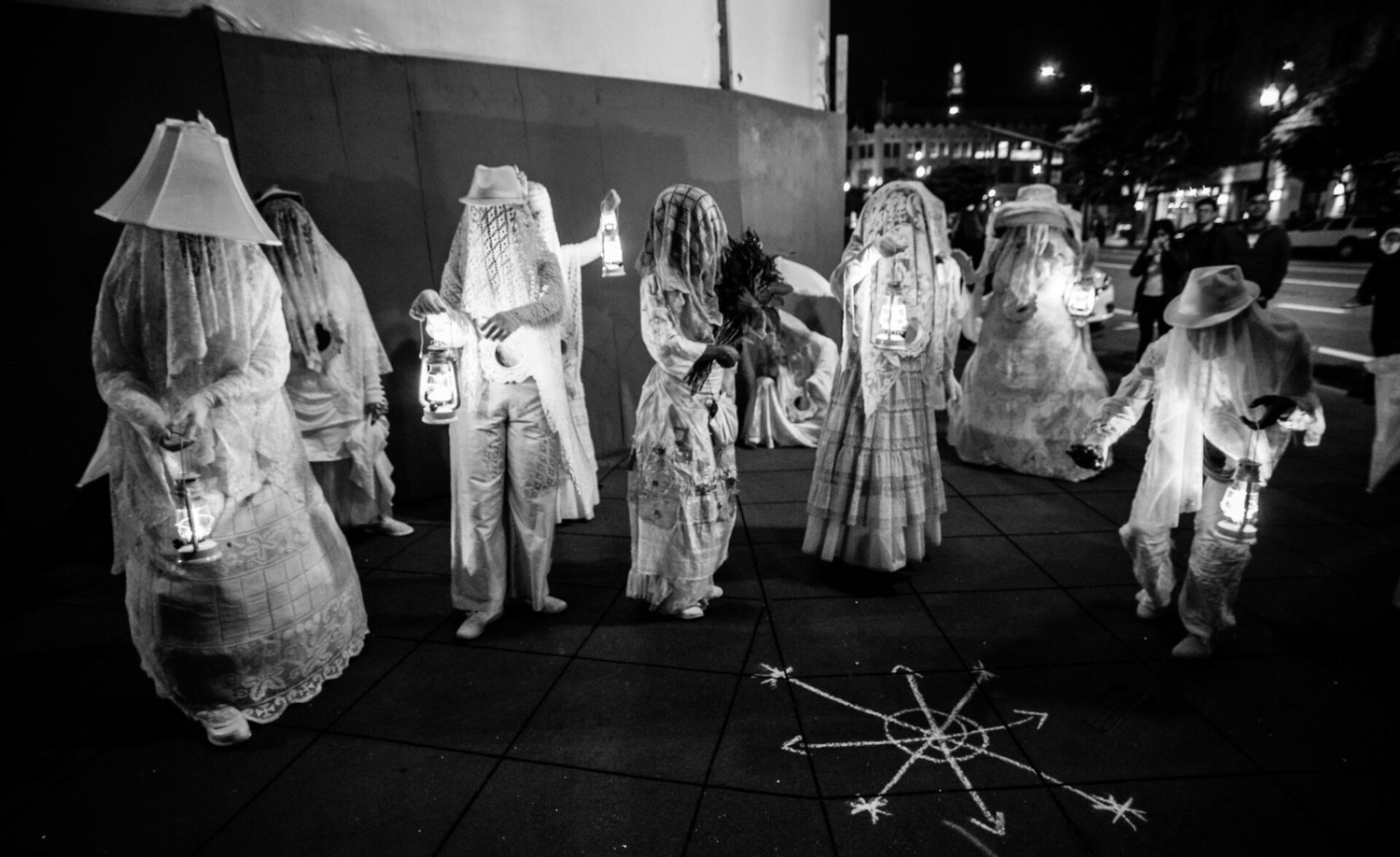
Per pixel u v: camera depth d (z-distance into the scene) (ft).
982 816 8.14
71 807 8.37
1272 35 109.29
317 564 10.16
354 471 14.85
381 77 15.49
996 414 19.12
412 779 8.79
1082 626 11.87
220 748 9.30
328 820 8.18
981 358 19.43
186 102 13.65
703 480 11.64
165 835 7.98
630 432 21.12
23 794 8.56
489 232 11.00
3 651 11.43
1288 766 8.82
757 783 8.66
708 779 8.75
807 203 26.48
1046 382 18.39
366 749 9.29
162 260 8.64
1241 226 24.34
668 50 20.62
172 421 8.46
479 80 16.72
